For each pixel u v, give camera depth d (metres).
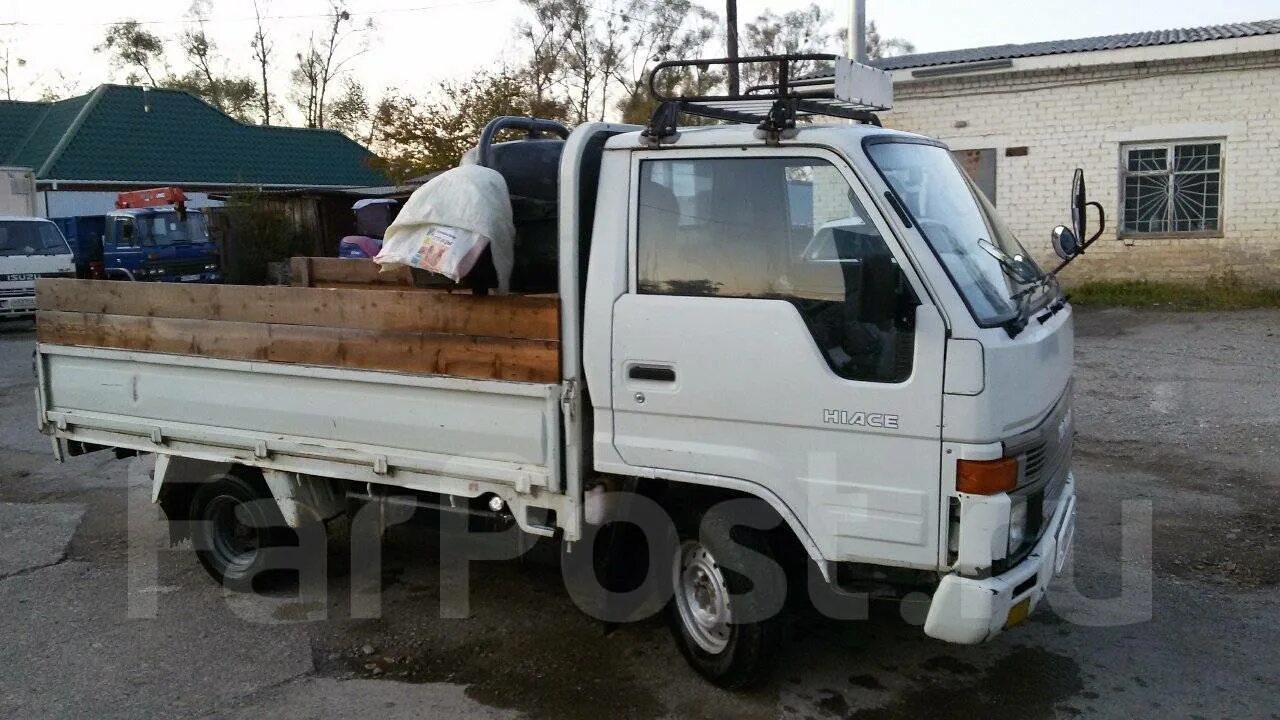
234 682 4.50
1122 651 4.55
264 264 19.03
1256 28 16.31
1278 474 6.99
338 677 4.54
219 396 5.10
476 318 4.28
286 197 19.42
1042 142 16.30
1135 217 16.08
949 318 3.52
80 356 5.56
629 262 4.04
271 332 4.85
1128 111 15.70
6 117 31.00
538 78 29.38
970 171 16.84
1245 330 12.52
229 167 31.33
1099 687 4.25
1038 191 16.45
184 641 4.94
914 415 3.58
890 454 3.64
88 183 27.89
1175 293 15.38
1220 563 5.52
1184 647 4.57
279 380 4.89
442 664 4.65
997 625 3.56
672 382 3.97
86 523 6.87
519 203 4.44
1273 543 5.77
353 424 4.69
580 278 4.13
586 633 4.93
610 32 35.19
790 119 3.81
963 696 4.21
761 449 3.86
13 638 5.00
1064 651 4.57
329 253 19.28
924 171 4.15
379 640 4.92
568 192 4.07
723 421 3.91
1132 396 9.39
